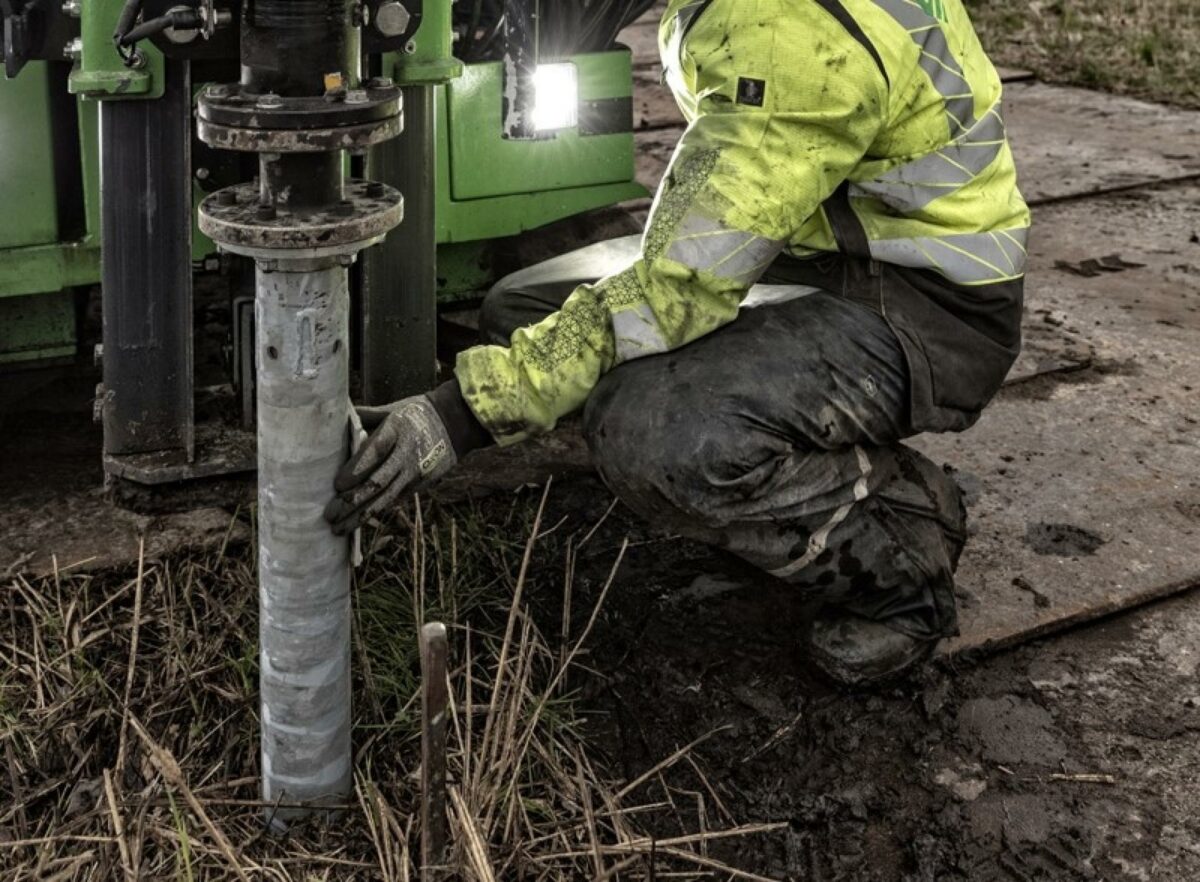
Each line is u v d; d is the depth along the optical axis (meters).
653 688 2.34
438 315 3.48
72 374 3.22
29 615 2.43
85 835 1.98
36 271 2.77
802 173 1.91
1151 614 2.56
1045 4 7.46
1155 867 2.03
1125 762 2.21
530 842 1.96
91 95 2.27
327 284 1.69
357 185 1.79
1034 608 2.53
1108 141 5.38
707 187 1.91
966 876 2.01
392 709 2.25
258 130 1.59
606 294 1.98
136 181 2.37
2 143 2.66
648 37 6.92
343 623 1.88
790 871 2.03
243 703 2.21
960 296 2.15
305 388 1.72
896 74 1.94
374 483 1.83
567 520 2.76
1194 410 3.28
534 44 2.93
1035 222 4.48
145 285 2.45
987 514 2.82
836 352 2.10
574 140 3.11
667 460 2.04
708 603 2.54
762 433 2.05
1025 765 2.21
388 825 1.97
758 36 1.88
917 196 2.07
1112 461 3.04
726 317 1.97
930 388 2.14
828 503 2.16
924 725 2.28
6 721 2.18
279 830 1.97
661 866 2.01
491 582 2.55
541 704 2.13
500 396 1.95
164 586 2.48
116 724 2.20
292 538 1.79
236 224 1.63
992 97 2.13
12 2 2.23
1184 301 3.90
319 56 1.62
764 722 2.28
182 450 2.58
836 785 2.17
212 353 2.96
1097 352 3.56
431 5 2.42
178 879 1.88
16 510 2.71
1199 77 6.28
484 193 3.07
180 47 1.76
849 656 2.30
